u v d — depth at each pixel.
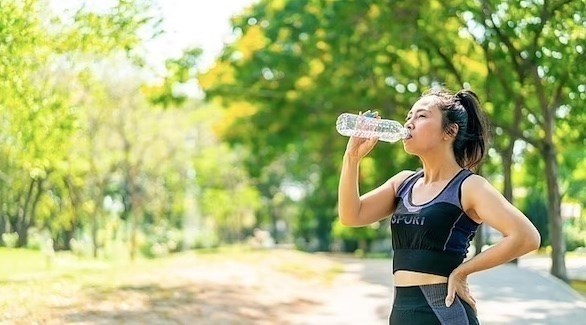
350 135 3.68
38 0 9.62
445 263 3.43
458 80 16.94
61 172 27.98
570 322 9.77
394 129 3.61
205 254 18.95
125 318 9.30
